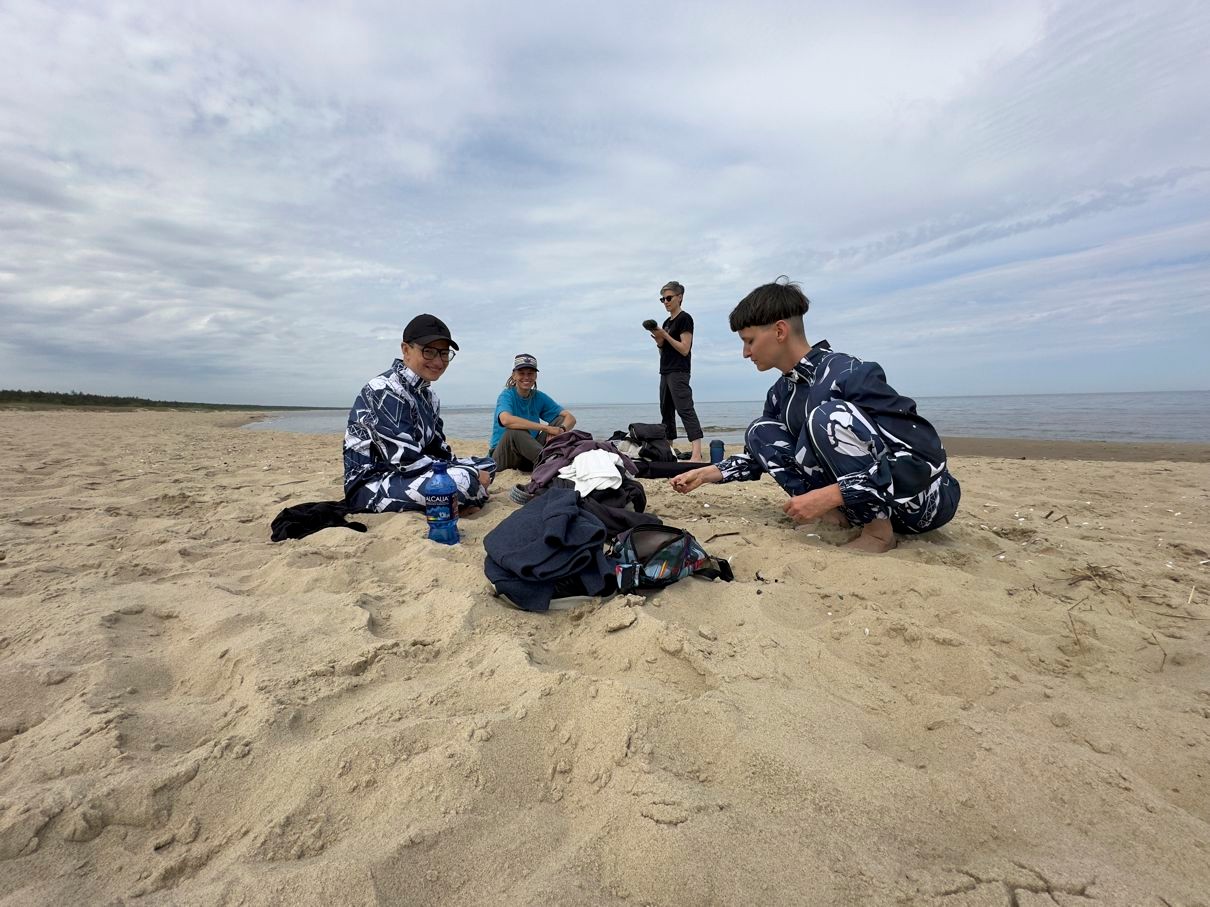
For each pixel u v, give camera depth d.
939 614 2.17
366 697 1.63
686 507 4.25
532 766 1.35
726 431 14.68
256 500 4.44
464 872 1.07
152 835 1.17
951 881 1.05
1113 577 2.68
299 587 2.47
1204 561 3.01
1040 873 1.07
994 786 1.30
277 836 1.14
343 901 0.99
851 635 2.04
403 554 2.91
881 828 1.18
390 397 3.76
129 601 2.26
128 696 1.64
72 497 4.50
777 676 1.76
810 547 2.99
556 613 2.25
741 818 1.17
